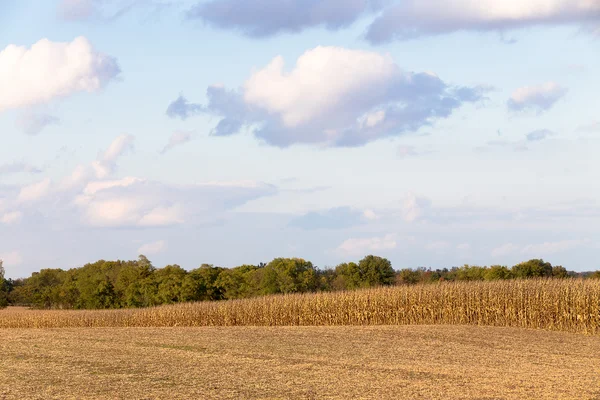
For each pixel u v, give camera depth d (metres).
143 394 19.64
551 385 21.58
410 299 53.41
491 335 41.09
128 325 64.50
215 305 61.78
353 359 28.61
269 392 20.05
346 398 19.12
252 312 59.81
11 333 42.94
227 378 22.77
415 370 25.05
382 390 20.47
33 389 20.44
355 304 55.66
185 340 37.06
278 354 30.36
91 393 19.77
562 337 40.91
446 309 52.06
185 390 20.34
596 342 38.25
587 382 22.28
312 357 29.25
